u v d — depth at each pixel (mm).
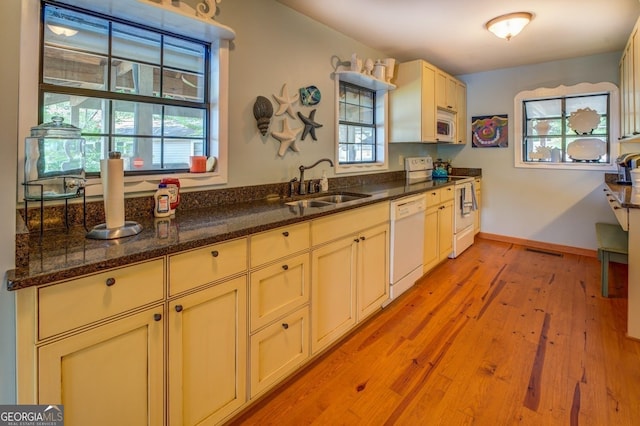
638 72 2621
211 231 1440
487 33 3090
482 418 1571
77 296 1020
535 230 4363
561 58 3918
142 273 1162
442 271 3523
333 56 2998
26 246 994
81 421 1051
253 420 1569
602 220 3932
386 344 2191
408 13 2664
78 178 1443
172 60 1971
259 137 2400
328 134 2994
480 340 2229
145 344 1186
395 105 3770
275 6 2455
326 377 1872
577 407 1626
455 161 4867
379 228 2494
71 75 1600
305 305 1853
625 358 2002
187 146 2072
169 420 1263
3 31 975
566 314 2566
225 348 1450
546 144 4250
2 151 958
